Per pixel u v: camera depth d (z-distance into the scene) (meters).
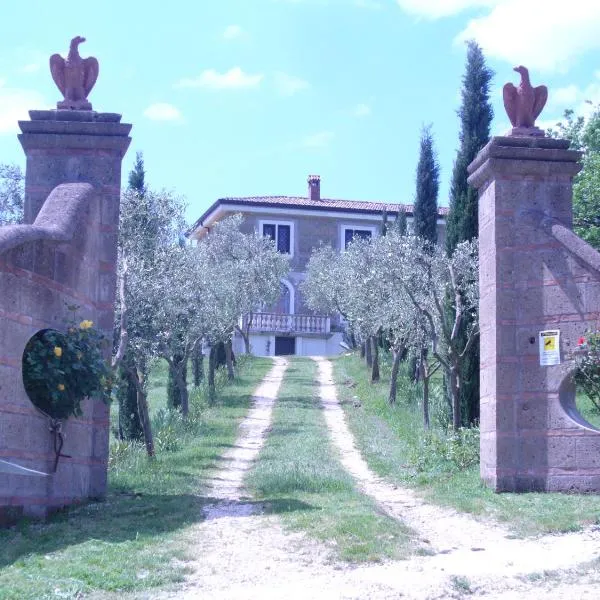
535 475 11.80
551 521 9.77
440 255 20.77
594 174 24.38
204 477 14.40
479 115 21.70
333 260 40.75
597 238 23.58
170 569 7.82
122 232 17.08
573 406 11.97
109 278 11.90
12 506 9.46
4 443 9.29
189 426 22.16
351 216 47.59
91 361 10.45
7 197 17.75
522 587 7.34
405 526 9.82
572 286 11.73
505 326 12.05
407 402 26.06
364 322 27.52
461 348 19.05
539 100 12.77
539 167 12.27
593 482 11.48
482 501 11.17
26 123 11.98
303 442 19.94
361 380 32.16
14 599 6.81
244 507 10.88
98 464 11.54
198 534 9.23
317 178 49.81
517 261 12.15
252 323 45.88
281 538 9.02
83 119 12.04
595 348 11.35
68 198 11.19
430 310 20.30
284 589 7.25
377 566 8.05
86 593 7.11
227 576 7.69
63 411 10.31
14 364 9.49
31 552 8.38
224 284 28.81
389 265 20.64
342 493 11.93
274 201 47.16
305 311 47.19
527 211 12.23
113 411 27.02
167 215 17.97
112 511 10.55
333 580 7.53
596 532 9.41
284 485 12.59
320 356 43.28
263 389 31.55
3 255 9.25
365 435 21.23
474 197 21.33
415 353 24.55
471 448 14.34
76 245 11.02
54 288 10.40
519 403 11.94
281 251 47.09
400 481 14.10
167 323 17.48
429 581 7.42
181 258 18.36
